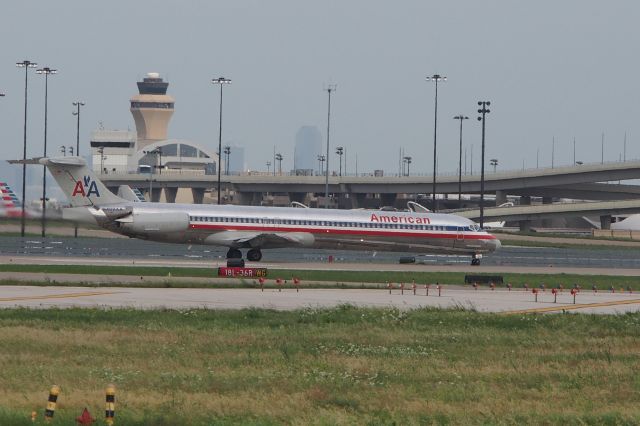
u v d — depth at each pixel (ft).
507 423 310.04
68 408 311.06
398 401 339.36
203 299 654.12
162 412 310.04
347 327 532.32
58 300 625.00
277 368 403.54
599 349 476.95
